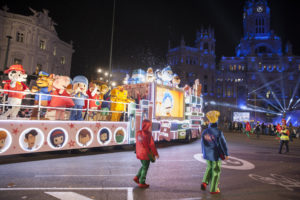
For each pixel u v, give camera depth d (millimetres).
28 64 32656
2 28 30938
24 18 32438
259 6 66625
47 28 35531
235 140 18484
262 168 7094
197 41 62625
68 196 3941
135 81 13680
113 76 46469
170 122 12695
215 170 4320
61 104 8430
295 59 57406
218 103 57938
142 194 4195
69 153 8547
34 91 9023
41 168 5945
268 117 54375
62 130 7602
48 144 7195
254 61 58625
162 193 4289
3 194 3930
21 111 10469
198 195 4242
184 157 8641
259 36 64125
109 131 9109
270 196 4301
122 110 10914
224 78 59406
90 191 4258
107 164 6773
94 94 10547
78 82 9375
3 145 6199
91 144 8438
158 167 6672
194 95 16328
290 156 10141
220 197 4152
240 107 56812
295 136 26078
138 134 4707
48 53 35594
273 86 56969
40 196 3896
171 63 58594
